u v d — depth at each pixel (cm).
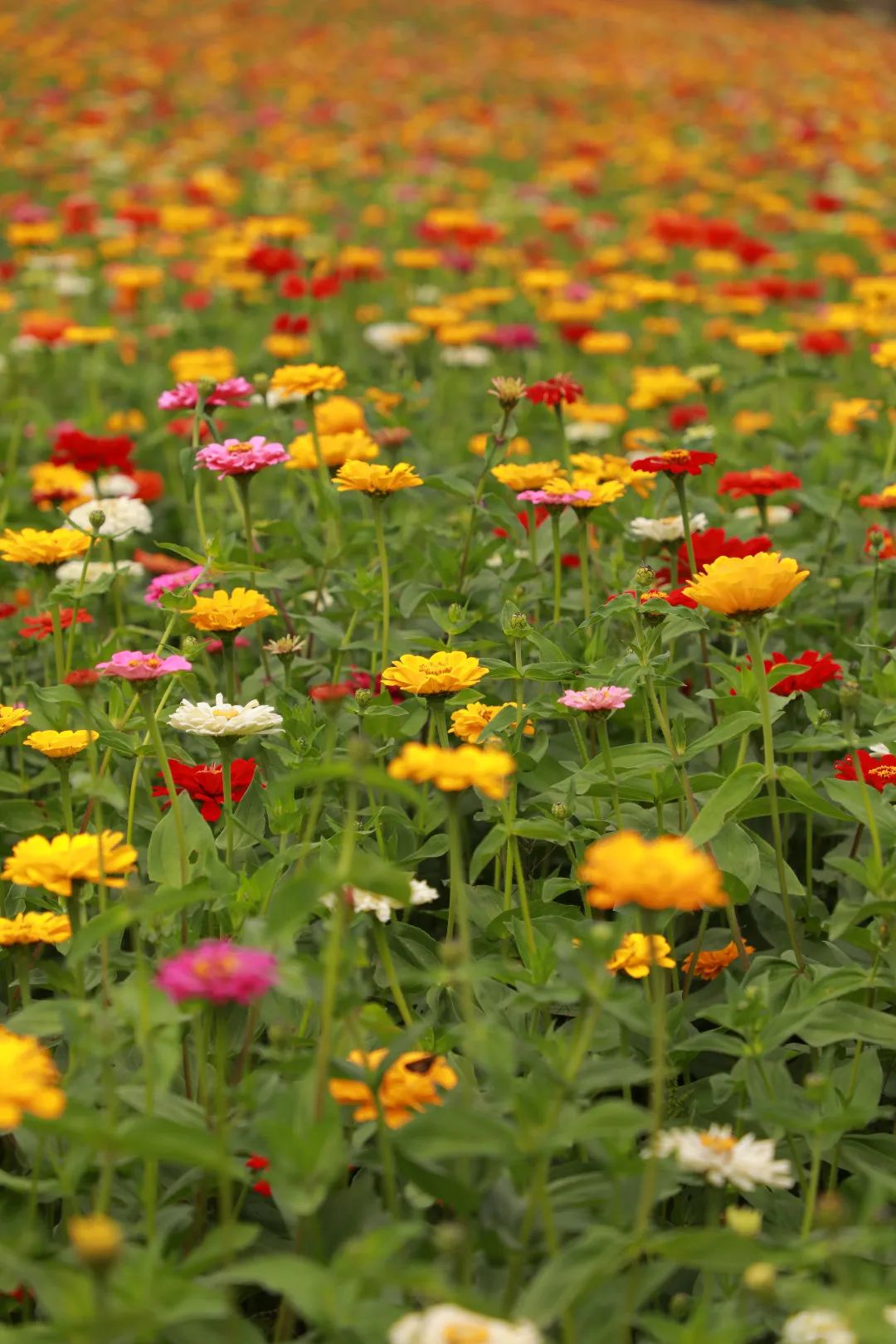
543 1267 237
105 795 270
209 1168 230
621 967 285
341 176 1585
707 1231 217
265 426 589
